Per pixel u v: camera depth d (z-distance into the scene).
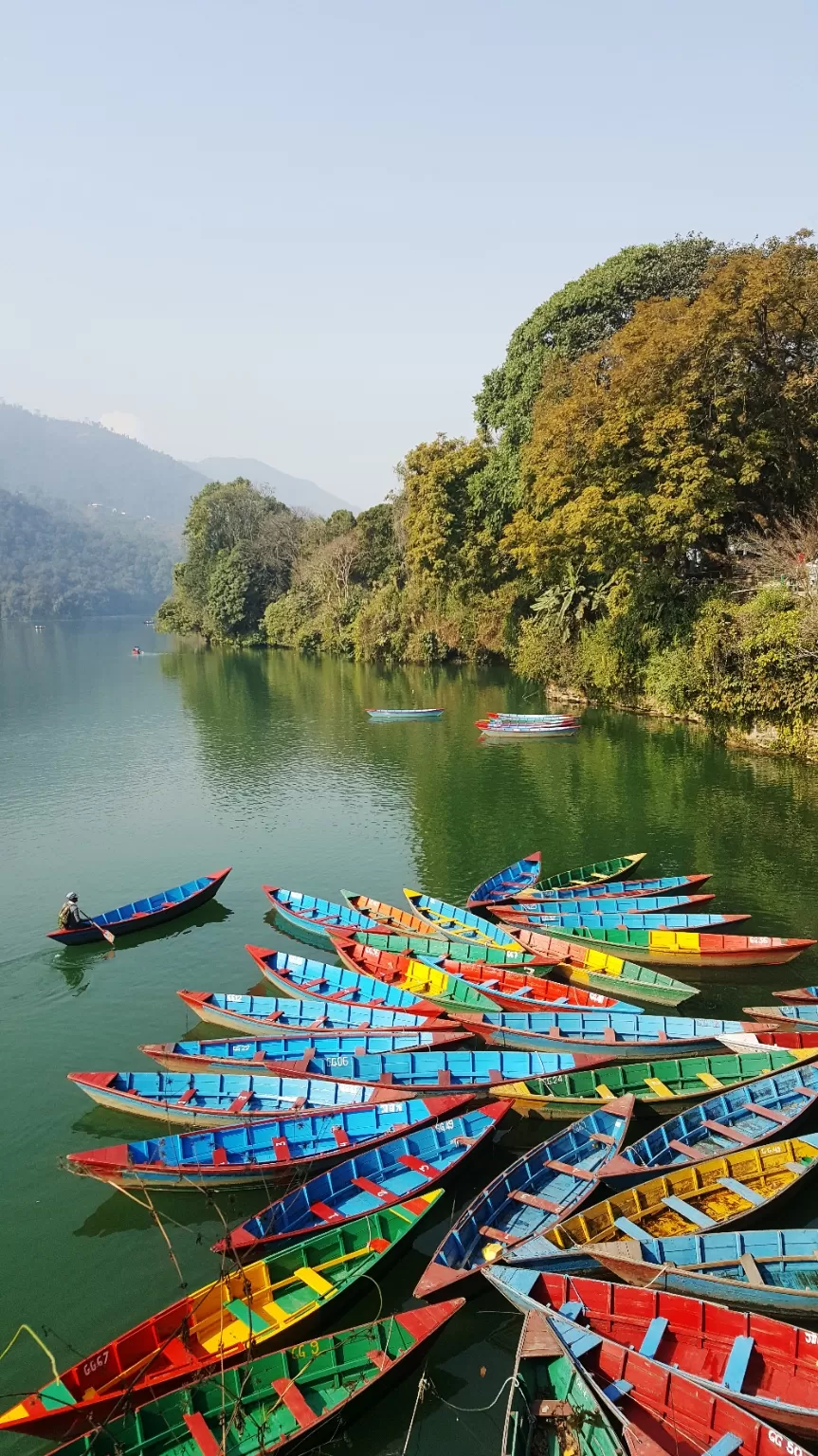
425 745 47.84
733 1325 10.64
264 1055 17.20
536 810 34.72
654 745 44.03
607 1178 13.45
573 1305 11.08
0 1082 17.67
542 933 22.59
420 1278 12.32
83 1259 13.01
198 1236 13.46
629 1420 9.87
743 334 38.34
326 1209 12.98
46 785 41.62
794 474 42.16
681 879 26.14
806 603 36.62
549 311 60.53
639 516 43.25
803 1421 9.51
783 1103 15.51
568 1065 16.69
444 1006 19.38
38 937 24.50
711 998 20.19
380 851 30.88
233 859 30.56
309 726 55.38
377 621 86.12
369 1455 10.09
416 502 76.50
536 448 50.09
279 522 120.94
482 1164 14.70
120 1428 9.81
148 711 64.19
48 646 140.75
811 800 33.88
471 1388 10.85
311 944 23.73
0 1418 9.64
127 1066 18.20
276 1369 10.59
